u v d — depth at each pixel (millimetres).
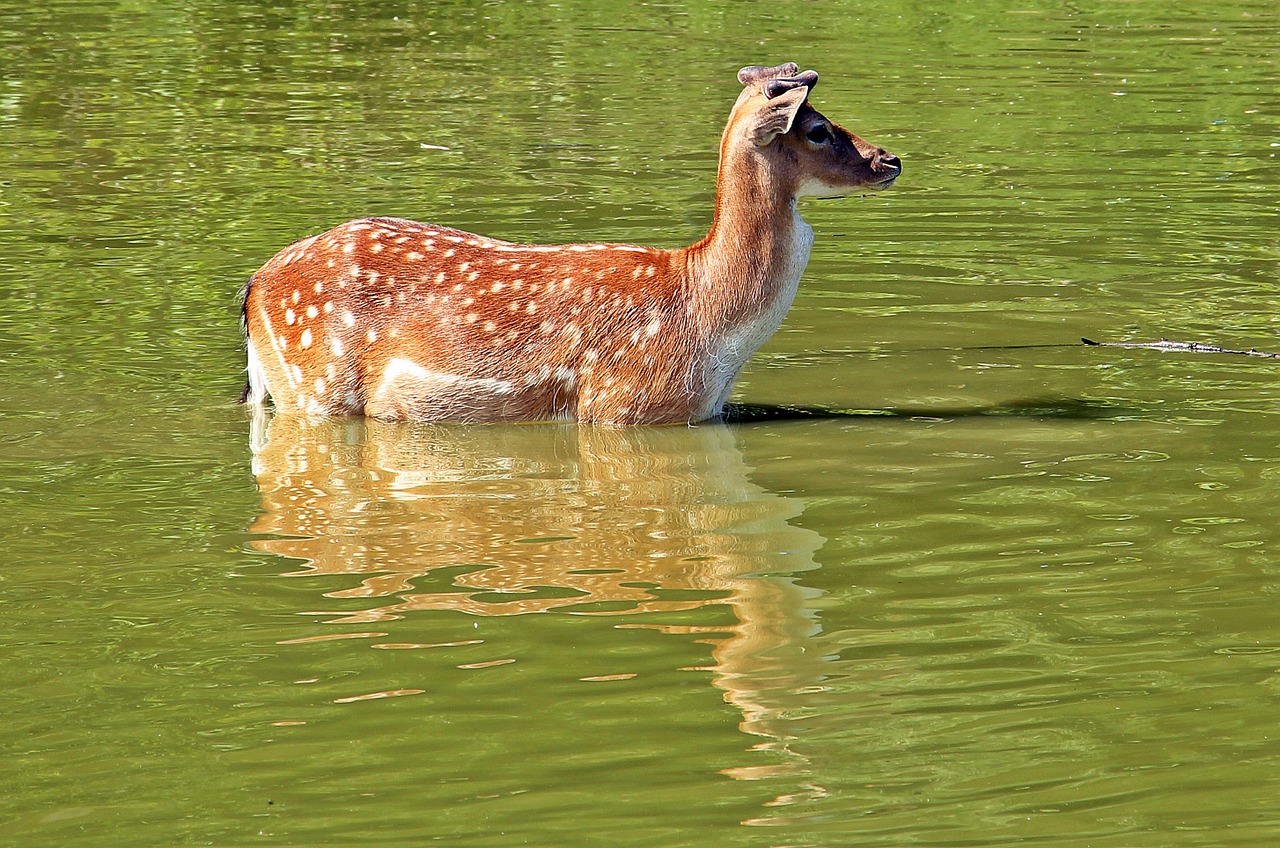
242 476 12297
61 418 13609
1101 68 30969
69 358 15211
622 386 13578
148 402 14117
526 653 9211
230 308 16859
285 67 31203
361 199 21344
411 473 12398
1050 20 36406
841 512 11469
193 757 8109
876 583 10211
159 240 19438
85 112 26938
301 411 13938
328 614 9742
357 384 13789
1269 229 20031
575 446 13109
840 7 38156
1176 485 11930
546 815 7586
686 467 12531
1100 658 9148
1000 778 7906
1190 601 9883
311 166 23359
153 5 37656
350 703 8641
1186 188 22172
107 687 8828
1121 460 12531
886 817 7566
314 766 8023
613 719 8484
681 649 9273
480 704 8633
